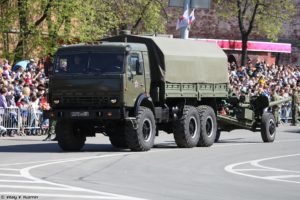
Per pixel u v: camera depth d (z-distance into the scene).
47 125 54.12
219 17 111.44
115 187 25.22
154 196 23.39
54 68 40.53
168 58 42.34
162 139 52.09
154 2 90.75
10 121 51.53
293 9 109.38
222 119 47.88
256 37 120.69
